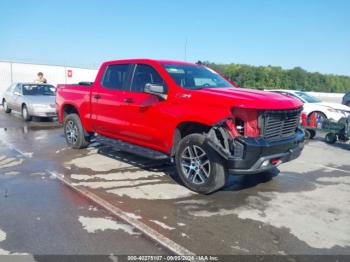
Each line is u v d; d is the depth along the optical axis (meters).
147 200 4.34
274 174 5.82
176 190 4.76
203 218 3.81
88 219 3.70
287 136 4.55
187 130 4.93
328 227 3.66
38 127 10.94
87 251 3.03
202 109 4.39
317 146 9.01
